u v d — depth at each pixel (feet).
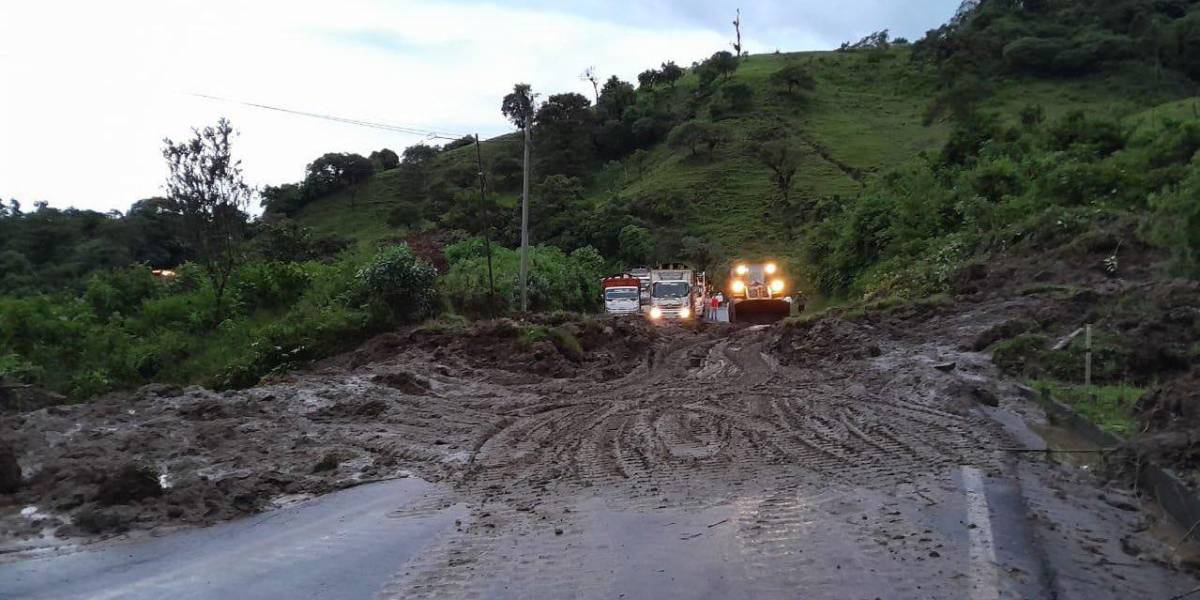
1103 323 47.78
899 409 38.45
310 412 39.83
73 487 24.99
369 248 111.34
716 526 20.84
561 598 16.38
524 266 100.01
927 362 49.65
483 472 29.35
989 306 64.03
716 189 258.16
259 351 66.85
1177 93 240.32
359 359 65.10
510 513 23.52
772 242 212.64
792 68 341.21
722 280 173.88
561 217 233.55
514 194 294.66
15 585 17.61
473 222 207.31
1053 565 17.24
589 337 68.85
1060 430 32.19
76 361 63.46
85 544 20.61
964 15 371.35
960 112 262.67
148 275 89.86
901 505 22.04
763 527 20.53
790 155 258.16
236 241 88.63
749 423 37.01
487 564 18.80
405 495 26.18
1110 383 39.42
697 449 31.71
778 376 53.52
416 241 175.73
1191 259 55.93
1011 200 90.12
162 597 16.99
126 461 27.81
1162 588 16.22
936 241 94.73
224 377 63.72
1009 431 32.07
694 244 210.79
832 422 36.06
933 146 255.50
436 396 47.29
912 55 366.43
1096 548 18.52
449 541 20.88
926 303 68.33
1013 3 339.57
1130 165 88.79
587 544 19.94
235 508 24.13
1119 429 29.12
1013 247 77.25
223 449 31.68
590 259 187.83
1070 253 69.41
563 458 31.17
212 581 17.98
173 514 23.07
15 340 63.05
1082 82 270.87
